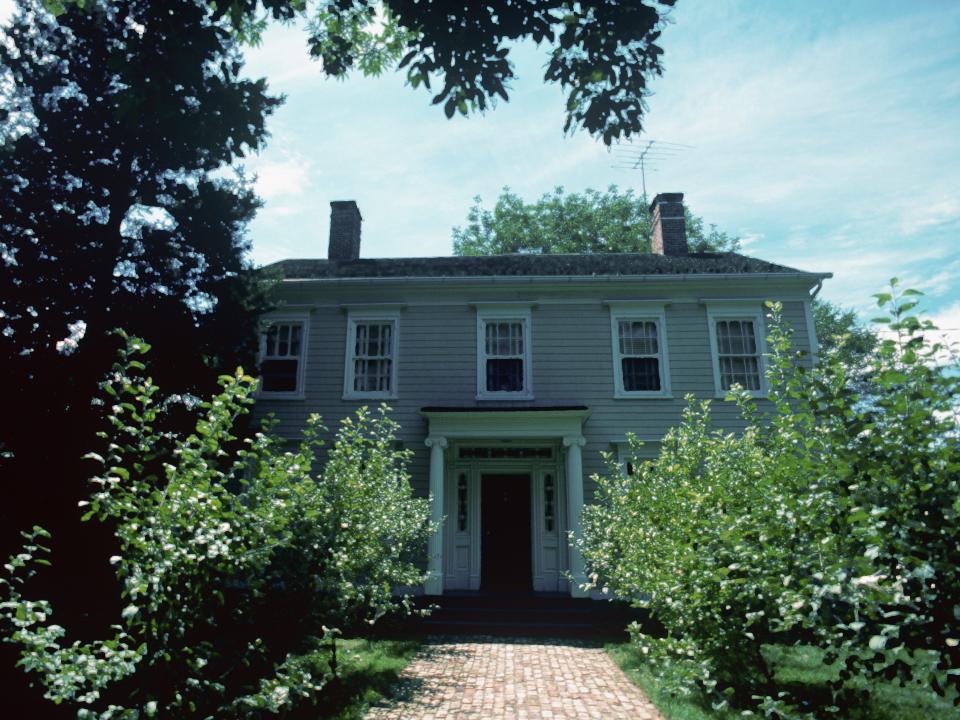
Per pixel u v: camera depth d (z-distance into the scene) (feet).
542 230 104.63
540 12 20.88
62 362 32.68
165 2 21.97
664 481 23.06
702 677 17.52
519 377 47.60
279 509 12.83
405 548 33.50
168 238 38.58
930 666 9.03
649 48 22.72
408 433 46.37
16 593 10.37
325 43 28.84
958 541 8.58
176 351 35.42
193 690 10.41
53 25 38.01
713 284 47.65
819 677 22.80
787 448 14.61
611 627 35.94
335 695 21.49
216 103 24.23
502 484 47.09
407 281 48.14
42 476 30.37
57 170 36.42
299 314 49.16
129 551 10.99
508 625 36.32
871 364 10.64
